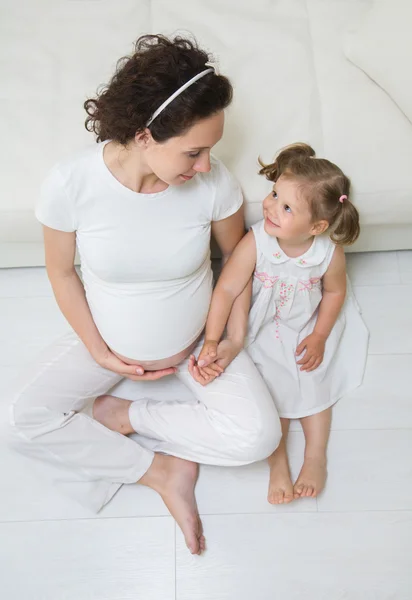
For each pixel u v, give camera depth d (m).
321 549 1.43
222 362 1.38
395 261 1.77
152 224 1.18
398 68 1.37
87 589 1.40
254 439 1.33
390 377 1.63
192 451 1.42
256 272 1.43
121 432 1.52
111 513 1.47
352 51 1.46
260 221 1.42
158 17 1.54
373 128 1.43
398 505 1.48
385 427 1.57
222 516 1.47
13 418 1.33
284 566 1.42
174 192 1.16
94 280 1.28
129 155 1.07
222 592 1.39
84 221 1.18
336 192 1.24
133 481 1.46
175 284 1.27
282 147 1.42
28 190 1.39
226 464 1.41
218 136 1.03
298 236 1.31
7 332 1.69
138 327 1.29
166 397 1.61
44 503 1.48
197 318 1.34
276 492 1.45
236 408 1.36
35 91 1.47
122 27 1.54
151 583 1.40
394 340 1.68
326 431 1.54
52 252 1.26
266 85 1.47
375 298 1.74
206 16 1.54
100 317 1.32
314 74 1.49
